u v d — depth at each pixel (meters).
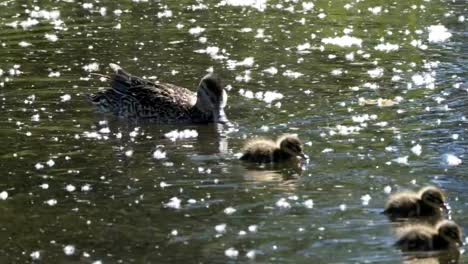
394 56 22.66
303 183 14.21
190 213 13.03
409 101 18.73
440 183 14.10
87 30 25.67
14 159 15.48
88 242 12.10
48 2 30.16
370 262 11.41
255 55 22.77
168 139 16.77
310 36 25.05
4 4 29.86
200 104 18.08
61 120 17.83
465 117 17.56
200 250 11.77
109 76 19.47
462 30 25.52
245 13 28.41
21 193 13.90
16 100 19.06
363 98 18.98
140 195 13.76
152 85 18.66
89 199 13.62
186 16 27.75
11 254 11.75
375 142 16.19
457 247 11.85
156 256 11.61
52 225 12.68
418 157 15.32
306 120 17.59
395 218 12.78
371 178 14.37
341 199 13.51
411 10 28.73
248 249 11.79
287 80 20.47
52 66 21.77
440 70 21.17
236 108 18.50
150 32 25.44
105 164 15.23
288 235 12.22
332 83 20.19
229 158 15.55
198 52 23.09
